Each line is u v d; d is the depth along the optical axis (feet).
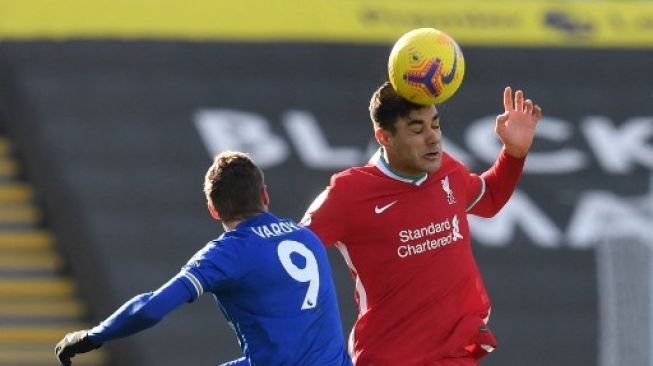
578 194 156.04
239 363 67.36
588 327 147.74
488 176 79.46
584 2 170.81
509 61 162.40
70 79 146.51
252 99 151.53
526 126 78.89
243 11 156.46
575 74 163.84
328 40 157.48
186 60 151.74
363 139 152.66
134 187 142.72
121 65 149.07
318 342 67.10
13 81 144.77
